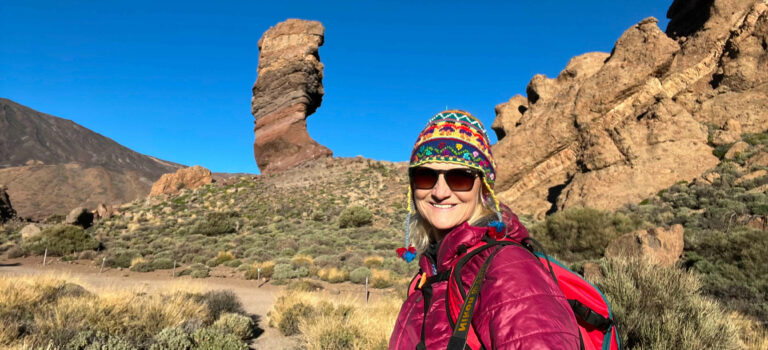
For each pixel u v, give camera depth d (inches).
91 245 1158.3
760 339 211.6
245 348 303.4
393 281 733.3
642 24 1309.1
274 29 2723.9
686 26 1535.4
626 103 1248.2
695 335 164.4
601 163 1196.5
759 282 382.9
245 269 908.0
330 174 2362.2
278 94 2571.4
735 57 1296.8
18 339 244.1
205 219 1619.1
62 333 254.5
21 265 943.7
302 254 1067.3
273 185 2250.2
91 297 344.8
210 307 424.8
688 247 526.0
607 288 209.0
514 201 1366.9
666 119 1179.3
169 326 313.9
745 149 1046.4
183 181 2337.6
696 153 1098.1
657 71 1234.0
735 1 1362.0
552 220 720.3
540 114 1446.9
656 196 1022.4
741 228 594.9
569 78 1505.9
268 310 494.3
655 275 202.2
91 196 5989.2
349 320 334.6
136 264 948.6
